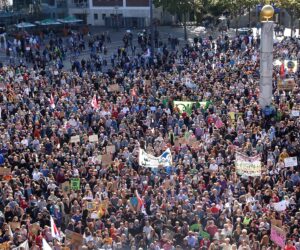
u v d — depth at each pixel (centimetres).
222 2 13675
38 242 4234
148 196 4800
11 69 9106
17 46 11662
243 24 15325
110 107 7144
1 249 4050
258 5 13412
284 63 9125
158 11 15588
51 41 11650
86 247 4088
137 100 7444
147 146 5991
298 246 4172
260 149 5862
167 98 7419
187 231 4338
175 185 4984
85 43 13100
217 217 4550
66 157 5591
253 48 10706
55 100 7594
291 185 5153
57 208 4744
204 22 14900
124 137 6075
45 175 5309
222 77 8519
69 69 10869
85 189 4894
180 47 12469
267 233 4353
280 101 7412
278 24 14250
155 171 5372
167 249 4147
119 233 4341
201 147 5809
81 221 4569
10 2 15550
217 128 6419
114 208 4722
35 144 6016
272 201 4738
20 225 4428
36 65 9875
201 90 7869
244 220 4447
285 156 5559
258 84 8131
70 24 14462
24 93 7862
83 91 7975
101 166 5538
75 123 6600
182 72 8856
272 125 6612
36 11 15750
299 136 6250
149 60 10112
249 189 4891
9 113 7181
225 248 4059
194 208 4612
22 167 5491
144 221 4412
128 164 5506
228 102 7388
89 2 16075
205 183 5138
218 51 10900
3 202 4797
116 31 15000
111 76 9106
